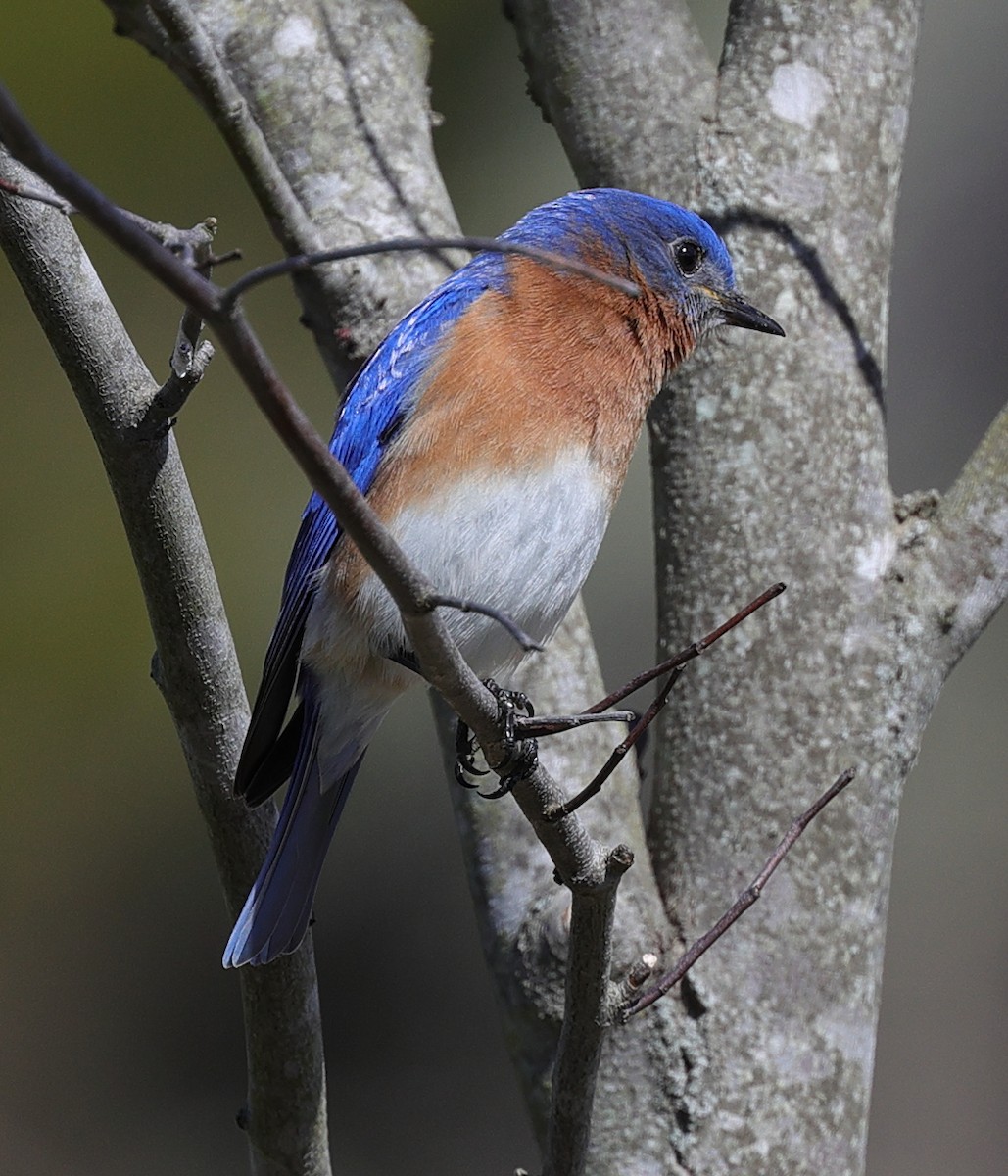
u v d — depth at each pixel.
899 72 10.23
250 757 8.08
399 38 10.95
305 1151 8.45
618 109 10.44
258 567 18.23
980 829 18.66
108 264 18.12
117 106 17.97
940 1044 18.03
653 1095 8.73
